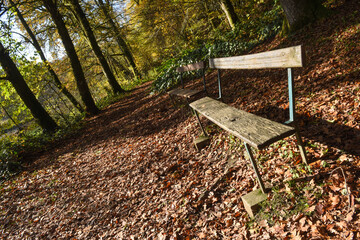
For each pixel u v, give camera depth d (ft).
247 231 6.57
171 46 56.13
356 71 10.48
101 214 11.33
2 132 31.40
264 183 7.55
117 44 75.41
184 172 11.46
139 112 28.94
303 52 5.80
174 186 10.73
